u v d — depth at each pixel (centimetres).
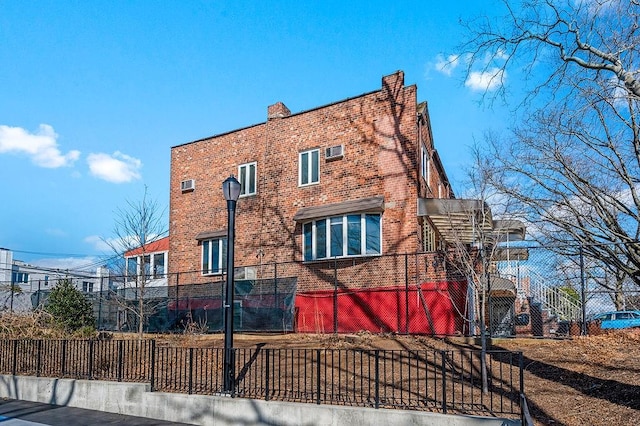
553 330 1511
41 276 5634
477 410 779
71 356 1274
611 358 997
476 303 1055
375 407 807
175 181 2203
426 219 1638
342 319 1641
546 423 732
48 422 959
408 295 1549
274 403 866
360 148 1745
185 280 2094
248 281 1712
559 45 983
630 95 941
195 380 1028
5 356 1342
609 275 2106
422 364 1070
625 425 691
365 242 1653
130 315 1892
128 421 961
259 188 1956
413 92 1675
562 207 2025
